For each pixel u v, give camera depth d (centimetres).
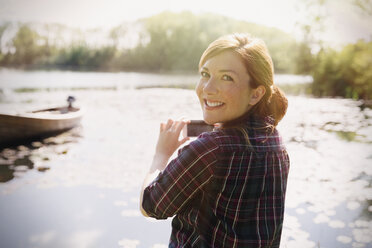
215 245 73
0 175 402
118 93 1495
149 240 249
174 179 71
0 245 239
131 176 398
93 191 350
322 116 877
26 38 5250
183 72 4372
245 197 72
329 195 330
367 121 789
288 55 1800
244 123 76
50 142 585
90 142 581
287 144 564
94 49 5388
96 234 259
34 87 1827
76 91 1598
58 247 235
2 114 542
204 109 78
